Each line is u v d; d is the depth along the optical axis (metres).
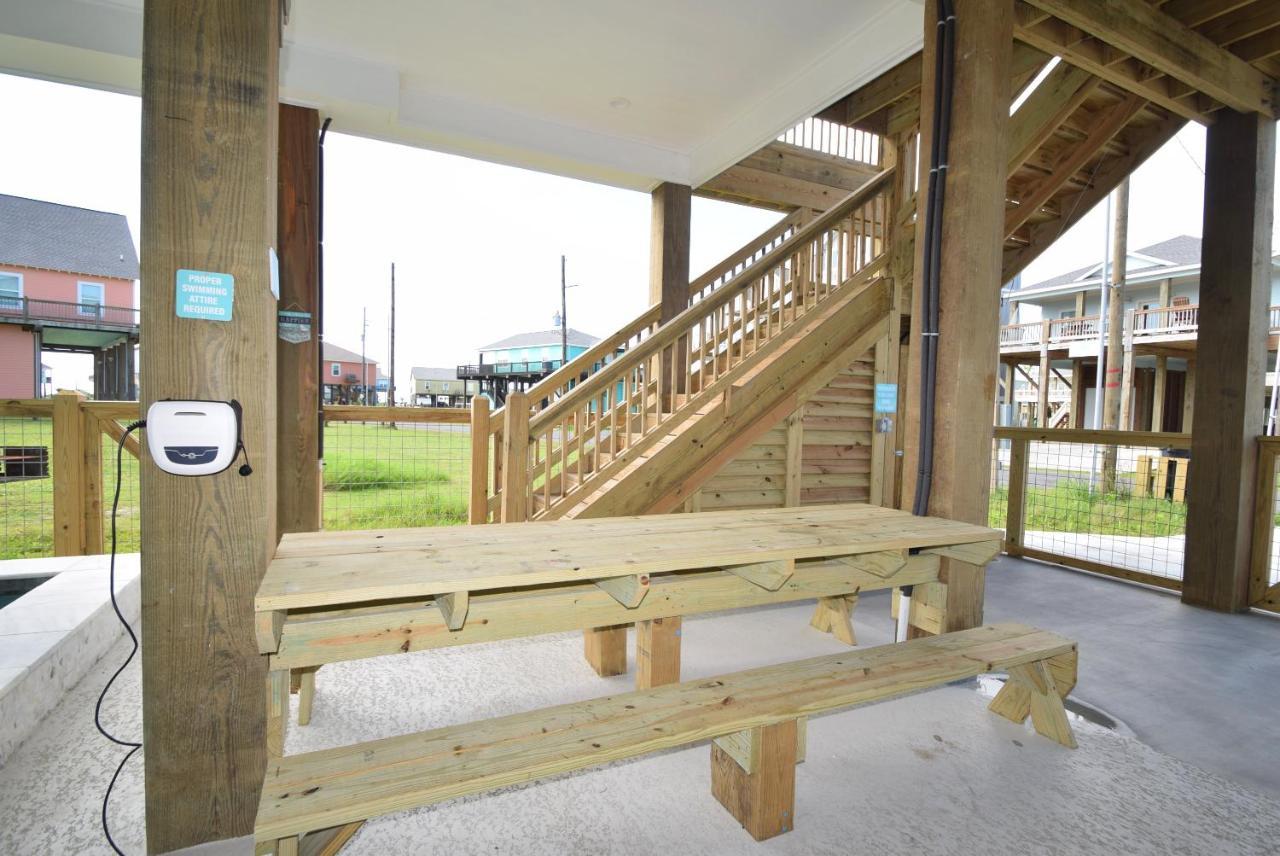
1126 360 13.05
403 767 1.24
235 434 1.40
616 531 1.91
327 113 3.46
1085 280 18.58
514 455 3.35
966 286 2.35
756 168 5.49
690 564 1.54
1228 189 3.42
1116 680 2.54
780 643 2.89
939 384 2.43
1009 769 1.89
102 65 2.96
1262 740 2.09
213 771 1.46
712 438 3.88
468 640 1.61
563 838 1.55
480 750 1.31
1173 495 6.73
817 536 1.89
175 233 1.38
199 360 1.40
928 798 1.73
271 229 1.47
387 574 1.35
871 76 3.25
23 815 1.58
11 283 21.59
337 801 1.12
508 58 3.36
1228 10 2.77
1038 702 2.09
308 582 1.28
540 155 4.10
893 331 4.65
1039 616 3.37
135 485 4.53
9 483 3.54
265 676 1.49
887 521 2.25
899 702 2.33
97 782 1.72
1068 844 1.55
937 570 2.37
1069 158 4.14
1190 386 15.49
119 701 2.18
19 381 19.84
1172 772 1.88
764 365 4.12
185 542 1.41
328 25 3.06
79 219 25.00
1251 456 3.44
